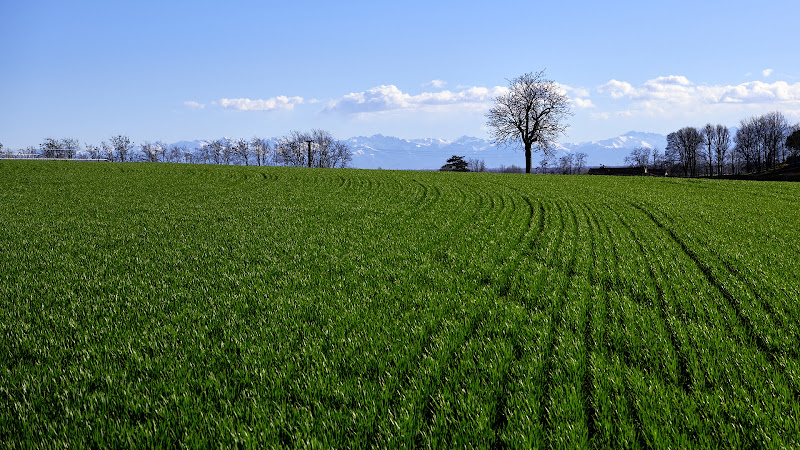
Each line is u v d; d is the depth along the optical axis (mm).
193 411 4289
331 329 6516
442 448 3811
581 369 5156
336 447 3793
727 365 5195
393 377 5008
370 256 11758
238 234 15055
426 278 9562
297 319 6973
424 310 7398
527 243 13750
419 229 16203
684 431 3982
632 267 10500
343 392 4633
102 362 5434
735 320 6754
